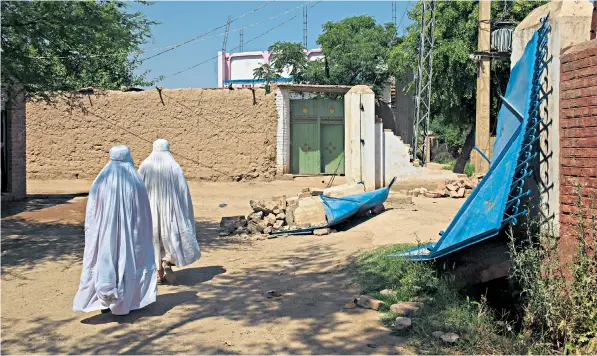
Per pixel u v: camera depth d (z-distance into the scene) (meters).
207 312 5.84
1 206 13.32
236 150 21.14
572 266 4.91
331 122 22.39
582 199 5.08
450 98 24.44
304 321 5.48
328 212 10.38
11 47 10.23
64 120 21.53
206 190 18.72
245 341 4.97
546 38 5.67
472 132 27.23
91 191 5.62
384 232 9.70
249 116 21.09
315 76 29.47
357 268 7.36
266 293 6.50
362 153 13.20
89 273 5.53
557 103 5.47
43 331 5.28
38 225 11.07
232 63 39.28
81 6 10.06
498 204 5.49
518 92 6.11
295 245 9.43
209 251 9.07
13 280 7.10
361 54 28.61
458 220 6.04
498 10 22.11
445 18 23.30
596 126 4.90
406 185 16.22
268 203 10.92
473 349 4.70
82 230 10.62
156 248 6.83
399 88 31.39
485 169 18.92
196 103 21.14
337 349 4.74
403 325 5.10
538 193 5.77
